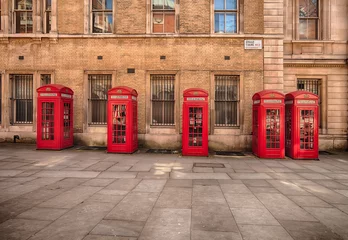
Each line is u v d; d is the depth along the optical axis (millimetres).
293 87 12914
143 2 12234
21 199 4812
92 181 6230
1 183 5949
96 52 12297
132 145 10648
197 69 12070
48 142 10945
